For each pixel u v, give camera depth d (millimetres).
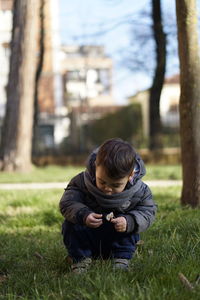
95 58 40062
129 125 26078
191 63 6078
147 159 19469
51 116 34375
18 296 2951
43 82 38375
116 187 3113
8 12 37031
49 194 8609
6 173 15852
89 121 25438
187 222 4680
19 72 16531
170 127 24094
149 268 3184
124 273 3131
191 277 3008
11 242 4602
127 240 3430
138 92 26875
